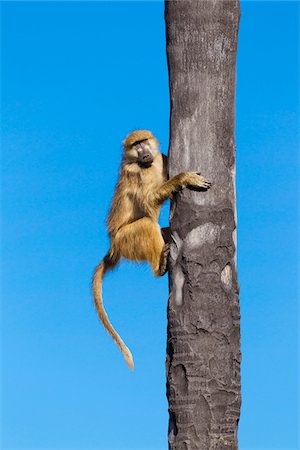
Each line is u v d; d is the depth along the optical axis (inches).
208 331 293.4
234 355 297.4
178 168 306.0
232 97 307.3
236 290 303.4
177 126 305.7
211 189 300.8
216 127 302.5
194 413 288.4
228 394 292.7
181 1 305.1
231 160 305.9
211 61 303.3
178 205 305.6
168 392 298.2
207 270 297.6
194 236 299.9
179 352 294.5
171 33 307.7
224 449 287.7
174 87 306.8
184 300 298.0
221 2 304.7
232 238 303.7
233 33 307.9
